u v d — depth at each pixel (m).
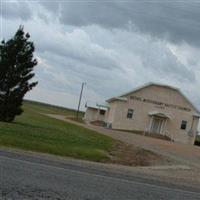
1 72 33.28
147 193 12.28
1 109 33.12
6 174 11.46
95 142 29.81
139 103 72.12
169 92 72.75
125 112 71.88
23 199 9.16
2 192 9.46
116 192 11.62
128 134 58.41
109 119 76.19
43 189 10.41
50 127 37.03
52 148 21.55
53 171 13.36
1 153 15.57
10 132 23.81
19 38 34.00
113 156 24.02
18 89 33.66
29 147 20.69
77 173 13.82
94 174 14.26
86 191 11.05
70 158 20.05
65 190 10.72
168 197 12.22
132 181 14.16
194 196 13.30
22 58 33.81
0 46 34.00
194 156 36.56
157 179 16.33
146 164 23.25
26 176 11.65
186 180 18.17
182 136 72.56
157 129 72.44
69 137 29.16
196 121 72.62
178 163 26.19
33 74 34.19
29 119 44.34
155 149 35.66
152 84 72.12
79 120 82.12
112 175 14.87
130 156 25.45
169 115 72.38
